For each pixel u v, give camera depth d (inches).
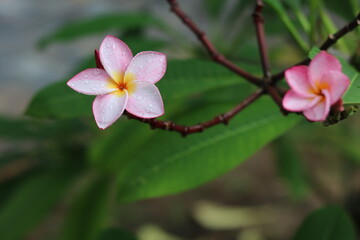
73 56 85.0
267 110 29.2
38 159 39.2
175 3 28.6
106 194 35.7
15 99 77.3
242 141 29.0
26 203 35.3
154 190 28.9
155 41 37.5
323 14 28.4
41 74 81.9
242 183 72.2
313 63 21.2
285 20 28.8
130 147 34.1
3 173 39.4
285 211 68.2
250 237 64.1
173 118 30.0
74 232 35.0
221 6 44.5
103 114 21.4
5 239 34.3
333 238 27.1
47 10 95.1
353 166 58.5
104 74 21.9
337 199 60.1
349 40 27.3
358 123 58.5
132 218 66.4
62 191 36.3
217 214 67.2
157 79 21.9
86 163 37.8
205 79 28.7
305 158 70.5
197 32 28.0
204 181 28.8
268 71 26.7
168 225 66.0
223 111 29.6
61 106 28.3
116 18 38.2
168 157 29.1
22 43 87.9
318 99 21.2
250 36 41.5
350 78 23.5
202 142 29.1
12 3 98.7
